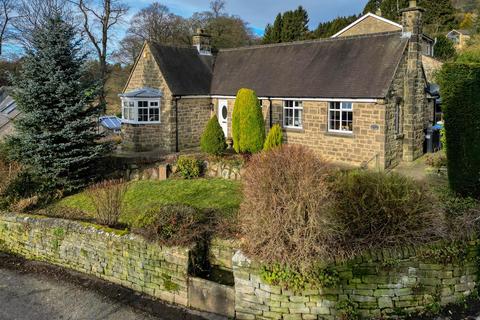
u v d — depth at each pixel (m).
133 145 21.58
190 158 17.11
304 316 8.13
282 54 22.31
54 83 15.46
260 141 17.66
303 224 7.96
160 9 50.22
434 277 8.07
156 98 21.89
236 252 8.69
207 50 25.39
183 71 22.97
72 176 16.45
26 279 10.87
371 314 7.97
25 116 15.60
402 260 7.92
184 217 10.03
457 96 10.29
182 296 9.29
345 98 17.42
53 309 9.29
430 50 35.00
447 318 7.84
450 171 10.56
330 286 7.98
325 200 7.99
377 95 16.45
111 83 48.12
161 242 9.49
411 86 17.81
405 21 17.86
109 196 12.45
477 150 10.06
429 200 8.48
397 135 17.62
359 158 17.56
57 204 15.12
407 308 8.00
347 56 19.25
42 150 15.64
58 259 11.75
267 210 8.16
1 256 12.52
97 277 10.84
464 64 10.20
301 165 8.17
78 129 16.33
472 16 49.75
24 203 14.34
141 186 15.95
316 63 20.17
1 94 33.22
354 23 35.59
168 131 21.78
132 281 10.14
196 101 22.72
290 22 54.06
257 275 8.30
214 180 16.08
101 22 34.47
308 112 19.11
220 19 53.09
